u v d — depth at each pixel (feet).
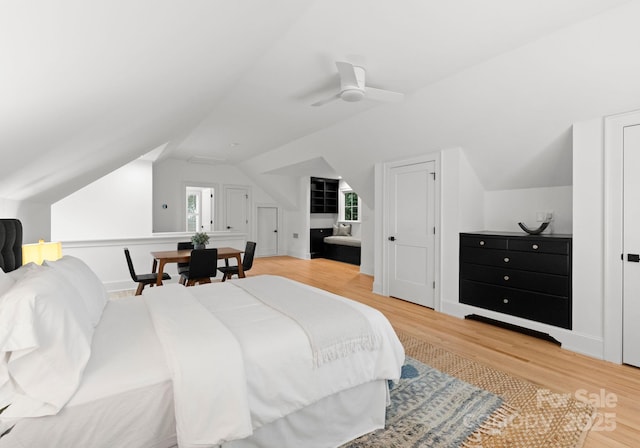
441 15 6.91
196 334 4.99
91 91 4.12
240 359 4.58
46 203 11.33
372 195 19.58
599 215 8.99
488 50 8.41
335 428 5.65
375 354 6.10
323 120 14.53
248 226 28.60
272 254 30.35
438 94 10.85
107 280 16.06
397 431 5.95
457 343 10.07
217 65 7.07
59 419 3.71
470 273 12.41
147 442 4.14
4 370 3.71
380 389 6.18
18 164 5.40
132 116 6.72
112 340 5.25
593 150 9.02
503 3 6.53
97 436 3.88
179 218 25.03
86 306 5.62
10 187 6.80
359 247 25.34
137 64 4.30
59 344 3.93
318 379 5.32
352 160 17.38
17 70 2.62
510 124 10.60
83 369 4.07
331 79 10.26
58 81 3.27
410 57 8.77
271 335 5.30
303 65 9.27
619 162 8.58
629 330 8.52
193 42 5.00
